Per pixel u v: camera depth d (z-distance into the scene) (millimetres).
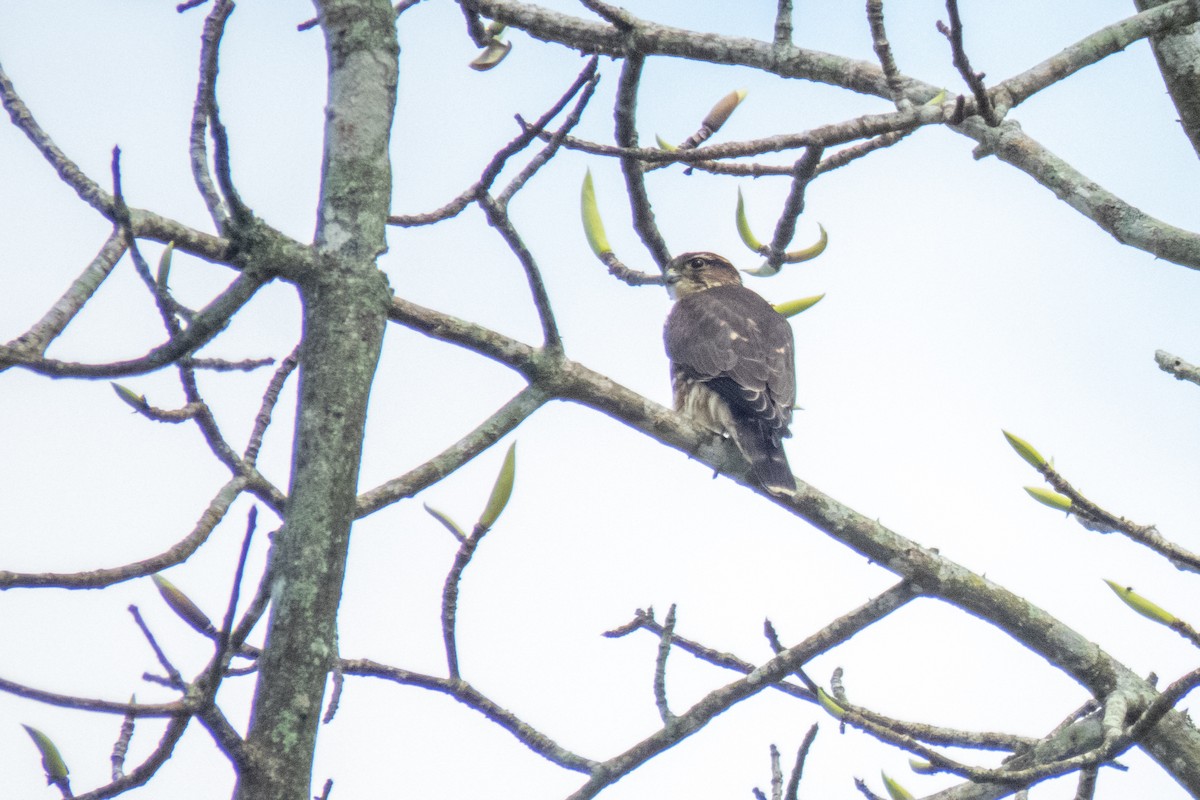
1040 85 10602
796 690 11156
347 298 7207
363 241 7367
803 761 8680
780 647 11078
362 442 7035
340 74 7684
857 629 11344
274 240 7188
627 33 11203
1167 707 8938
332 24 7762
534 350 10805
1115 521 10070
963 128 12648
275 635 6582
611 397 11250
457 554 9656
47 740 7398
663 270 12141
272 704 6430
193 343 7062
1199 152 12141
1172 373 10914
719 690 10703
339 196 7449
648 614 11266
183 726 6168
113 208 7020
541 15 11430
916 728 11125
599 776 10211
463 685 9906
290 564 6699
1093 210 11984
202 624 7852
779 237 11219
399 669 9836
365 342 7168
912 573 11500
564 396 10961
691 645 11297
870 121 10031
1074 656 11516
